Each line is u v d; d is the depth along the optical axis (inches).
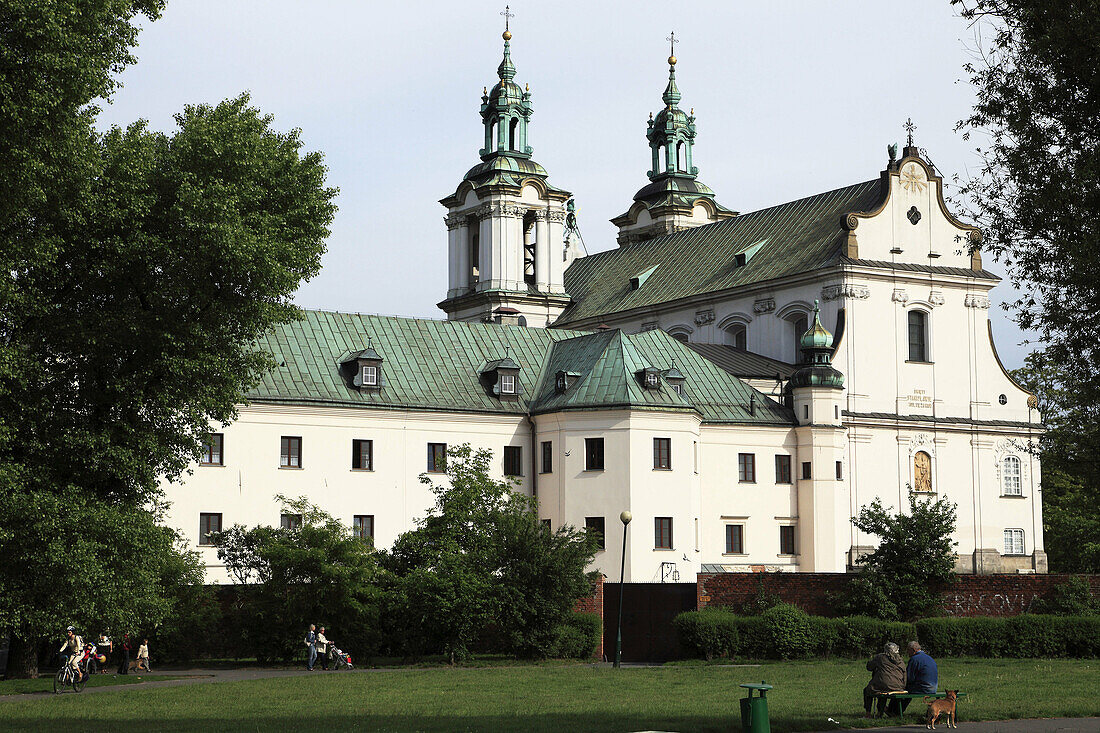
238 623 2231.8
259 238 1815.9
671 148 4820.4
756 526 3176.7
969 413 3582.7
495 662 2172.7
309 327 3024.1
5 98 1429.6
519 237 4375.0
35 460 1743.4
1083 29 1136.2
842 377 3270.2
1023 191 1200.2
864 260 3496.6
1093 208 1173.7
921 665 1333.7
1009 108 1198.9
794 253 3688.5
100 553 1694.1
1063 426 1385.3
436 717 1323.8
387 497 2881.4
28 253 1628.9
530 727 1224.2
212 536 2294.5
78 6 1521.9
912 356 3548.2
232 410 1968.5
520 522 2245.3
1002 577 2333.9
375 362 2930.6
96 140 1772.9
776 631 2134.6
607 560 2861.7
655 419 2906.0
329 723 1279.5
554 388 3063.5
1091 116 1179.9
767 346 3681.1
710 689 1619.1
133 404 1812.3
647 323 4094.5
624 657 2314.2
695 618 2181.3
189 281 1792.6
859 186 3735.2
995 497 3560.5
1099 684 1592.0
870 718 1283.2
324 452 2829.7
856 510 3356.3
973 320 3622.0
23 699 1609.3
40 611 1647.4
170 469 1932.8
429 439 2942.9
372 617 2202.3
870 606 2333.9
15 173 1478.8
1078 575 2285.9
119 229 1754.4
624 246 4571.9
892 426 3432.6
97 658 2060.8
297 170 1939.0
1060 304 1219.2
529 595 2199.8
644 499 2871.6
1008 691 1508.4
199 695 1611.7
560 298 4411.9
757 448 3206.2
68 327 1745.8
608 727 1218.6
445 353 3139.8
